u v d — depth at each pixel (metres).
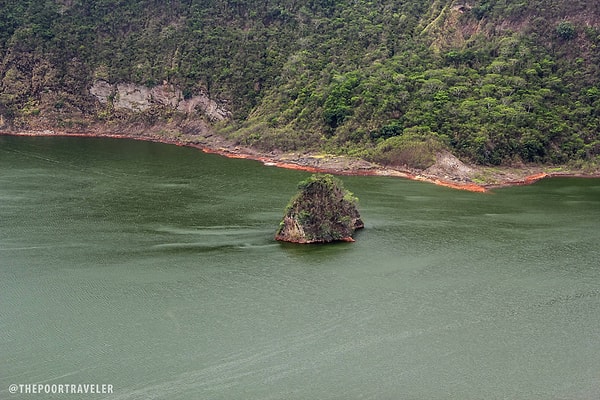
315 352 69.38
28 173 142.62
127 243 98.38
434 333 73.44
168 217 111.94
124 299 79.44
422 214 116.12
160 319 74.88
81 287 82.44
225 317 75.62
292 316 76.31
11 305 77.56
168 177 142.62
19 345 69.25
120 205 118.94
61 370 65.38
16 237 100.06
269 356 68.44
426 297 81.75
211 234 103.44
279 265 90.62
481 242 101.06
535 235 104.62
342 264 91.50
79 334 71.50
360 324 75.00
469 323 75.69
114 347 69.19
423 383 64.69
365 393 63.06
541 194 133.25
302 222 100.00
